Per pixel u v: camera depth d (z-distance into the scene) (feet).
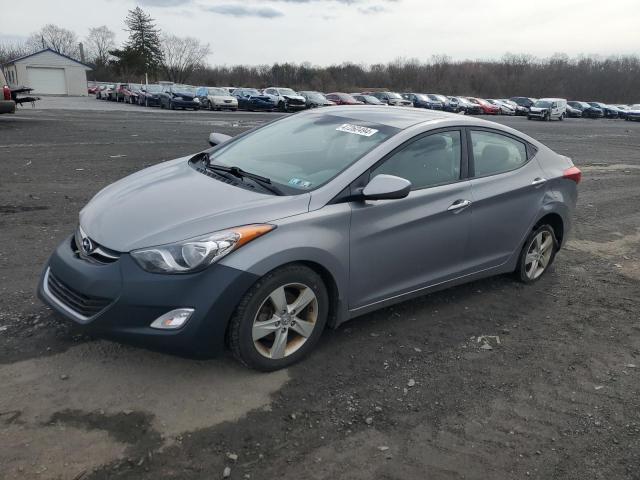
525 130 89.15
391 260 12.36
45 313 12.79
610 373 12.07
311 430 9.46
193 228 10.03
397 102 139.23
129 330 9.74
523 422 10.13
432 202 12.96
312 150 13.10
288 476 8.38
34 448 8.55
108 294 9.72
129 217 10.66
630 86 295.07
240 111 118.01
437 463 8.89
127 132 55.11
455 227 13.53
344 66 293.43
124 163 34.76
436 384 11.14
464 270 14.28
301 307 11.05
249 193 11.37
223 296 9.81
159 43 275.18
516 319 14.42
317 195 11.22
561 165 16.96
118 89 139.85
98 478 8.07
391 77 284.20
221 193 11.37
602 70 300.40
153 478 8.15
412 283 13.08
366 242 11.74
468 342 12.98
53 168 31.40
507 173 15.11
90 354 11.23
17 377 10.34
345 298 11.76
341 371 11.31
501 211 14.69
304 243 10.57
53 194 24.73
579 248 21.34
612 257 20.48
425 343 12.76
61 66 198.08
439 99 147.74
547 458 9.20
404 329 13.34
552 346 13.10
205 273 9.73
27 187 25.84
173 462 8.49
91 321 9.85
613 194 33.45
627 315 15.16
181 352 9.99
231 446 8.93
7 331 11.91
